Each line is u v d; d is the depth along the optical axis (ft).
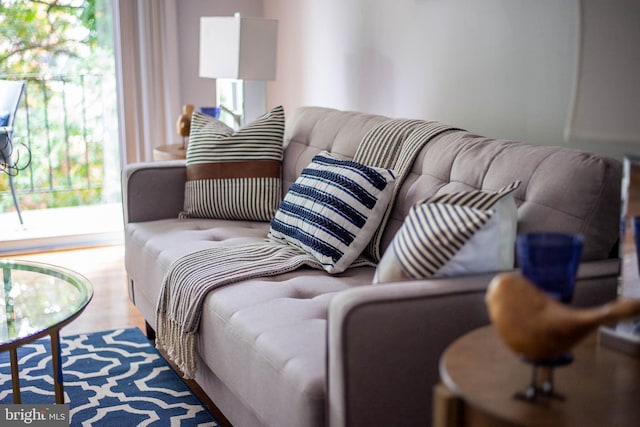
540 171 6.30
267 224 9.88
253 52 11.66
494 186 6.62
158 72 14.62
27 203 15.21
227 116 13.21
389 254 6.07
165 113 14.83
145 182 10.27
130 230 10.09
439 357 5.25
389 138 8.35
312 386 5.30
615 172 6.04
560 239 4.17
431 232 5.62
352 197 7.66
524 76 8.40
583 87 4.35
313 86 13.32
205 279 7.47
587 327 3.58
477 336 4.55
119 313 11.18
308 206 8.02
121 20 14.12
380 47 11.17
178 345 7.68
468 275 5.53
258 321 6.38
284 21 14.32
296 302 6.78
